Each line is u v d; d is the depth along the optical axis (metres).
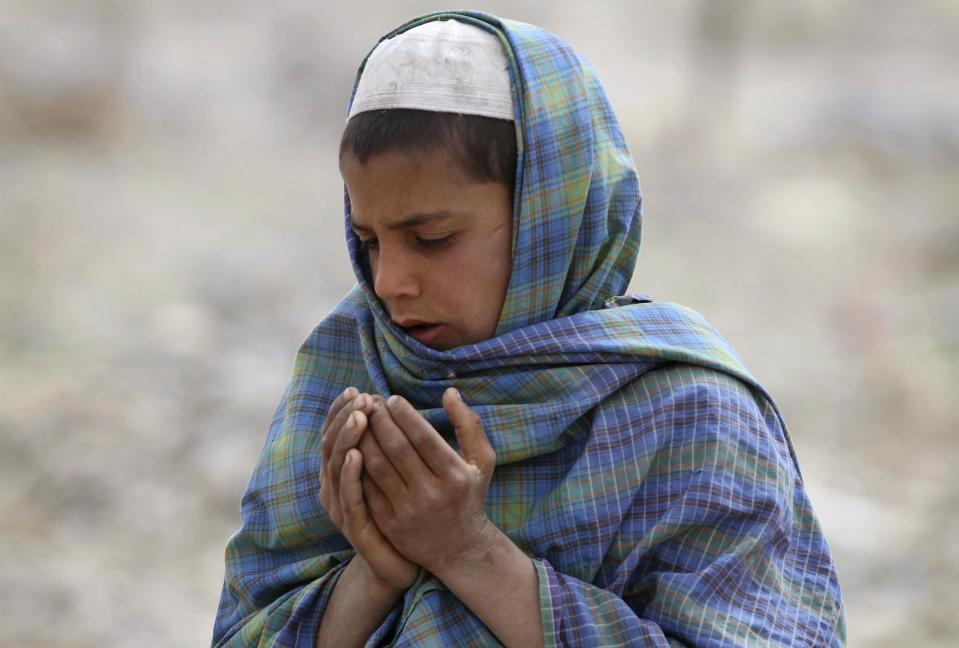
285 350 19.86
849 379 20.09
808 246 29.30
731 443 4.02
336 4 57.59
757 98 48.38
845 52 58.06
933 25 63.06
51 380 17.52
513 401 4.06
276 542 4.32
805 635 3.97
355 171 3.95
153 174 33.16
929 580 13.11
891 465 16.62
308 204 31.86
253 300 22.41
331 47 49.06
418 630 3.80
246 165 35.47
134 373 18.03
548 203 4.02
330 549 4.31
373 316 4.43
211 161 35.47
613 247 4.29
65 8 44.66
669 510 3.95
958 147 38.19
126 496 14.30
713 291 25.58
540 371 4.04
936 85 49.22
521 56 4.02
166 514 14.03
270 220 29.67
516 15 64.19
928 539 14.16
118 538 13.50
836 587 4.18
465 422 3.75
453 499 3.68
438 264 3.99
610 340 4.09
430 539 3.73
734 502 3.95
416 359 4.11
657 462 4.03
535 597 3.78
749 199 34.25
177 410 16.72
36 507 13.93
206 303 22.08
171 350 19.02
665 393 4.08
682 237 30.16
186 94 40.94
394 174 3.88
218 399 17.12
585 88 4.15
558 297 4.13
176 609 12.24
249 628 4.21
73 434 15.64
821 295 25.30
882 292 25.25
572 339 4.05
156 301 21.88
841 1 65.25
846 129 39.72
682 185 35.81
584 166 4.06
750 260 28.08
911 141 38.56
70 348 18.94
